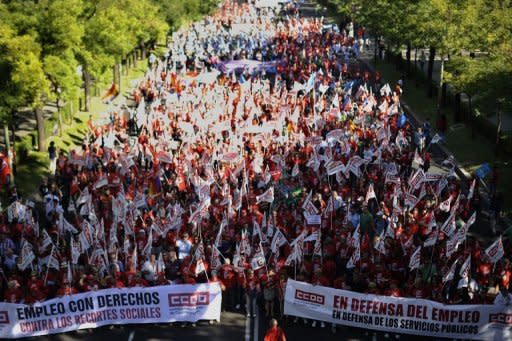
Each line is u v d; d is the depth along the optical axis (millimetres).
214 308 25969
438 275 26938
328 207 30906
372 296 24984
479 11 51844
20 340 25125
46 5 43500
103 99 64188
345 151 40562
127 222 28922
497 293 24844
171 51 80312
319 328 25844
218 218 31484
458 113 54219
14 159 42719
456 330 24734
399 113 51688
